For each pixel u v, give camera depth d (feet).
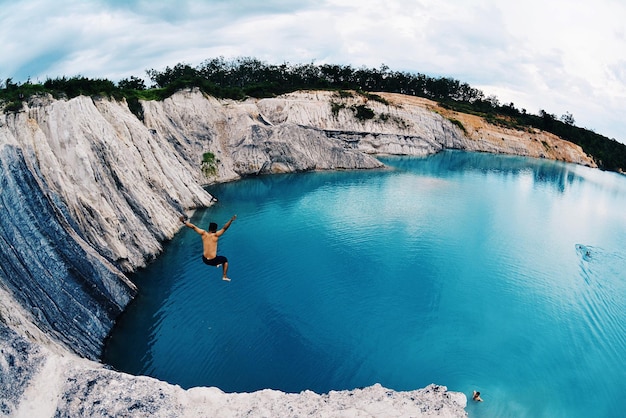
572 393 80.84
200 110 222.89
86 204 100.89
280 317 98.27
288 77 468.75
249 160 225.56
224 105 243.40
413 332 96.78
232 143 227.81
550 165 378.32
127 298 94.89
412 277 123.85
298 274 119.75
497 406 75.66
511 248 155.94
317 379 79.71
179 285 107.45
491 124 436.76
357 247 141.90
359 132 326.44
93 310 83.71
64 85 148.36
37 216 78.84
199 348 85.20
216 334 90.02
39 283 73.87
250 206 175.42
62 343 70.69
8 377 47.93
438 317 103.96
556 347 95.66
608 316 111.86
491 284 124.77
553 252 156.35
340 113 330.13
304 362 84.02
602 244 172.35
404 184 235.20
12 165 78.07
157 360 80.79
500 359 89.25
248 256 128.77
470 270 132.67
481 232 168.66
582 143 484.33
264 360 83.61
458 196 222.07
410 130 353.72
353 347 89.76
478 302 113.09
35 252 75.82
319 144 257.55
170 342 86.17
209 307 99.60
